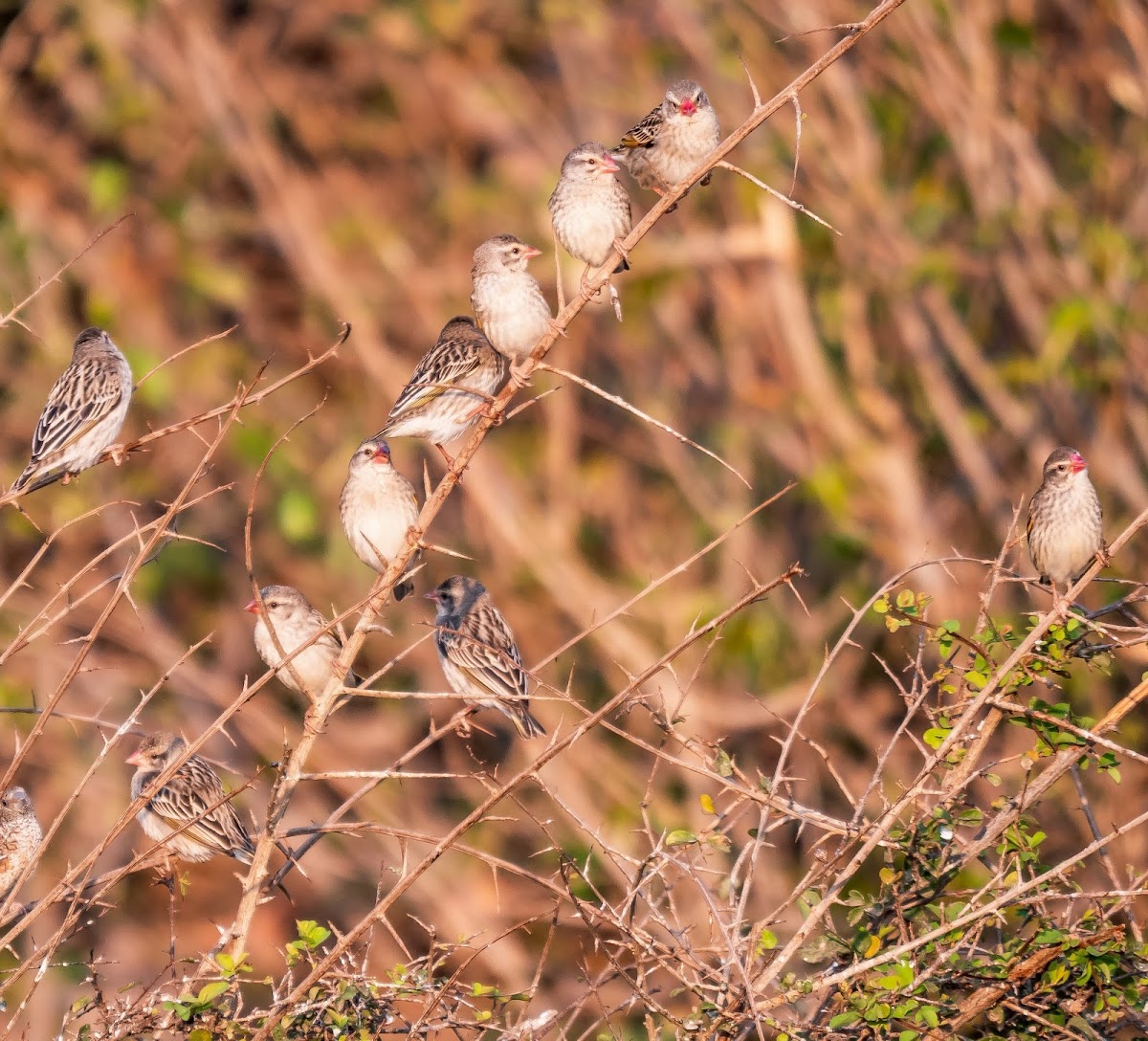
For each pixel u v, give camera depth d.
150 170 20.97
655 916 8.62
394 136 22.03
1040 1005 8.55
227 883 18.50
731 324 19.88
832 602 18.31
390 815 17.86
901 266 19.00
